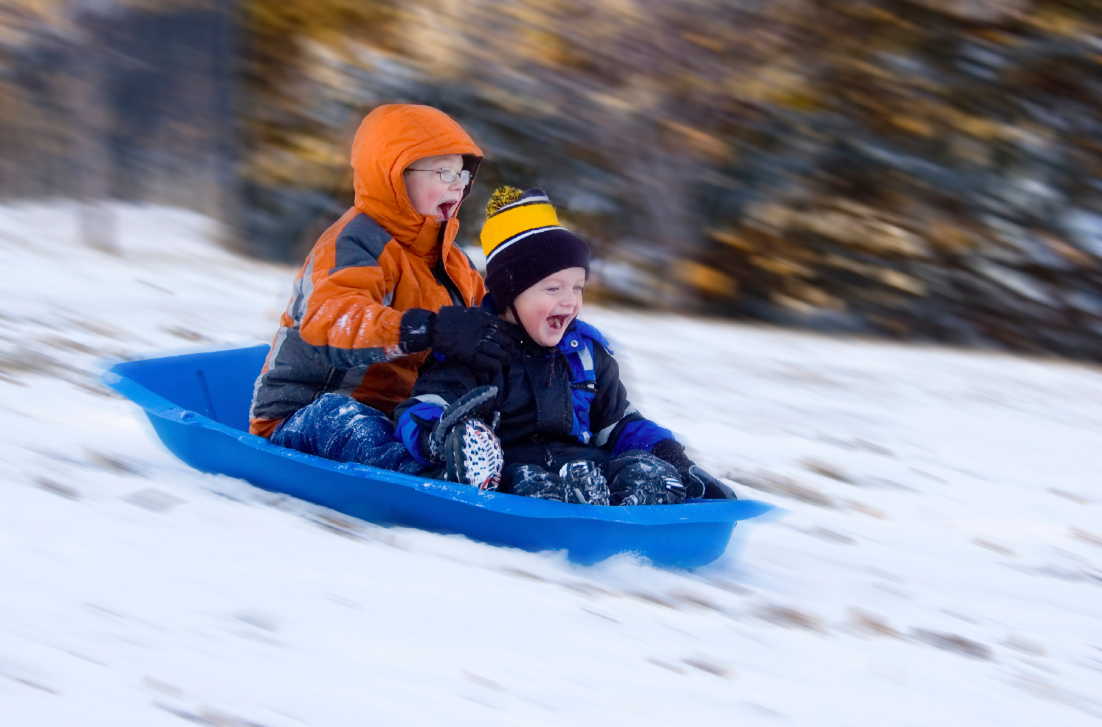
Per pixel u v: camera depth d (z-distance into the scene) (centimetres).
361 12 1844
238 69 1919
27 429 623
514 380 575
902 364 1431
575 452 579
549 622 402
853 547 621
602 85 1750
